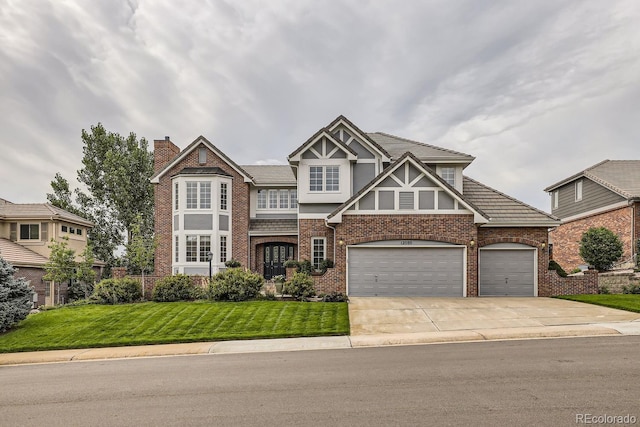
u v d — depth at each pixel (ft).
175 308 50.83
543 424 16.94
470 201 62.90
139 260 62.08
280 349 34.60
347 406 19.72
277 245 83.82
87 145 118.73
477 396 20.61
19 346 38.52
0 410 21.20
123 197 115.24
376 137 86.79
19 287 45.50
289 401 20.77
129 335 40.83
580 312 45.62
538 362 26.89
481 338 35.73
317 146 72.23
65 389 24.90
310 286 56.65
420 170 61.52
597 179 88.79
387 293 61.31
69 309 53.06
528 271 62.08
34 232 89.20
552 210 110.52
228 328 41.91
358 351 32.68
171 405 20.94
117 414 19.97
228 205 80.43
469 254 60.59
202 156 81.71
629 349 30.04
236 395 22.15
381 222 61.72
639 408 18.62
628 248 80.38
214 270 76.79
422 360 28.50
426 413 18.44
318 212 71.87
